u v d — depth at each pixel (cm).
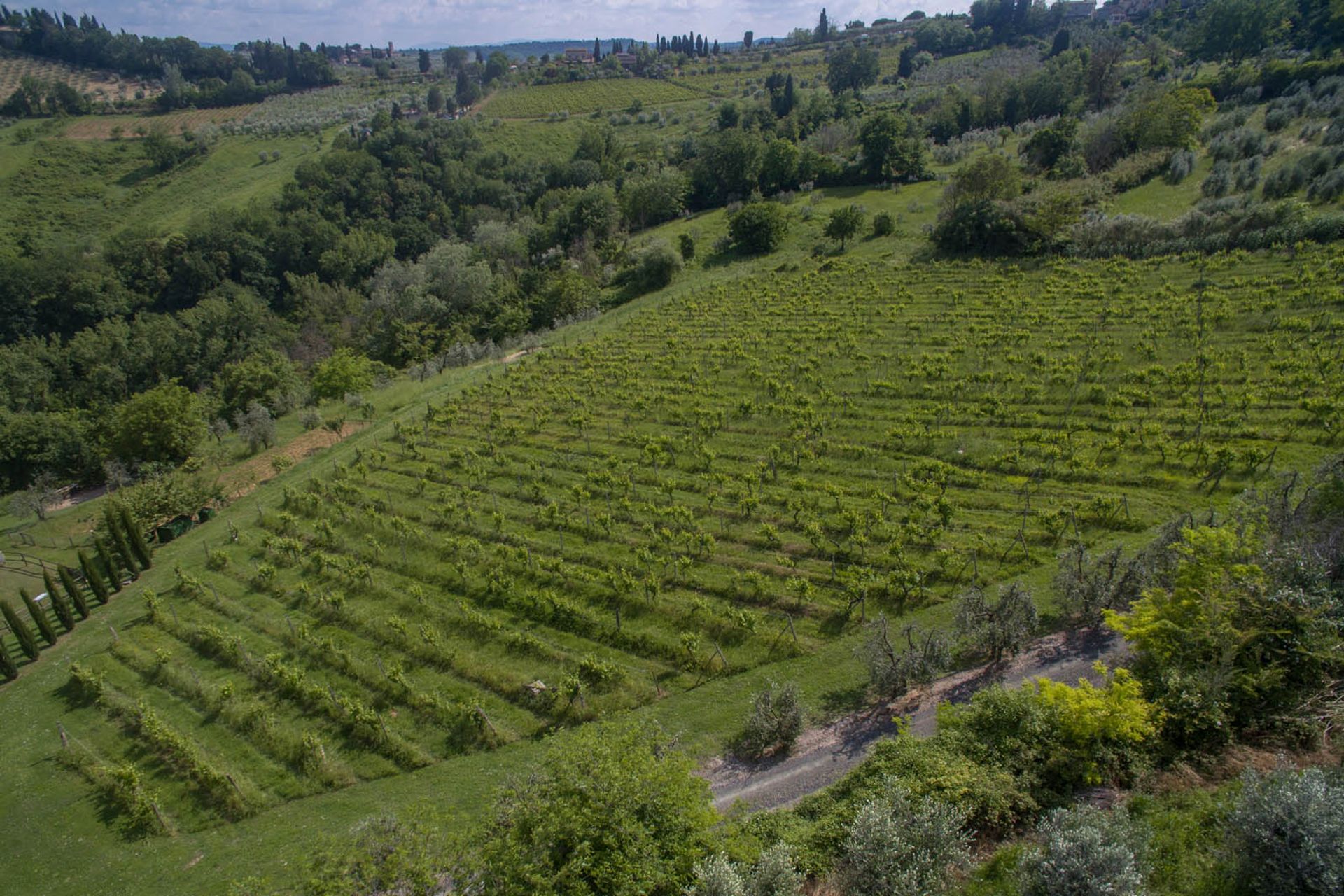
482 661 3131
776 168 11319
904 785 1938
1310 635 2056
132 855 2539
